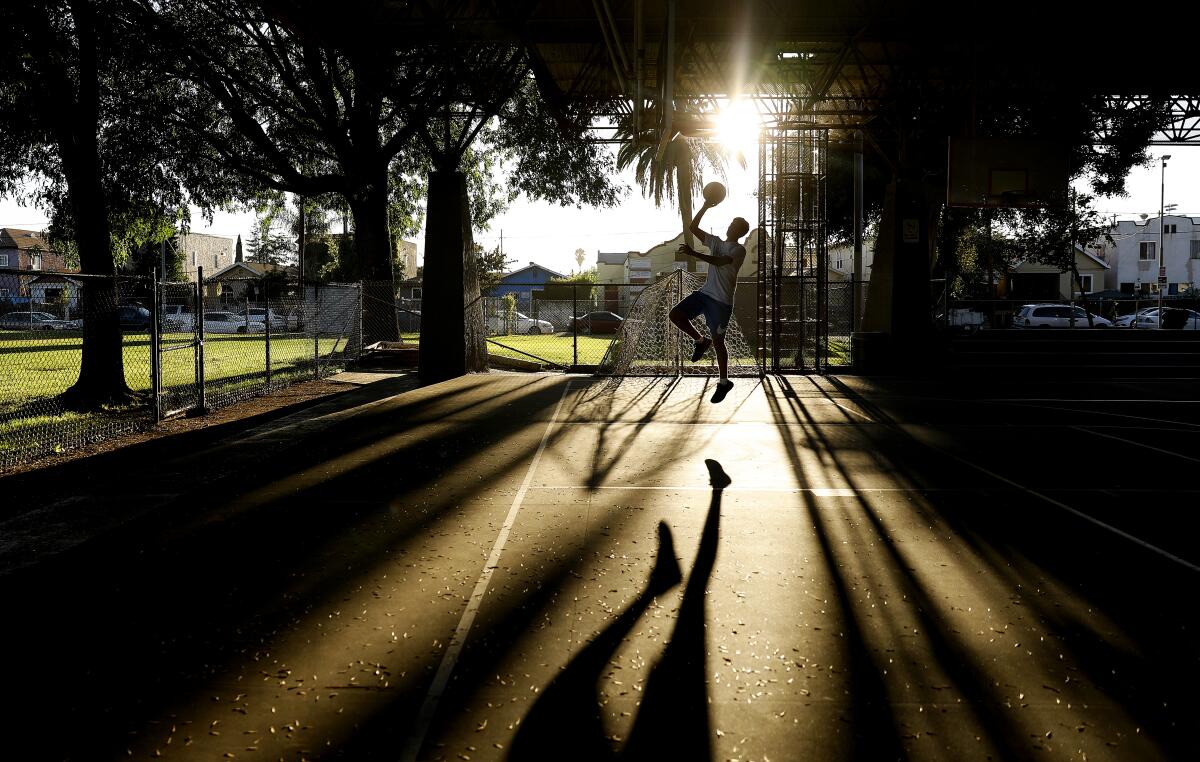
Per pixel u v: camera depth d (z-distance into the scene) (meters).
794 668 3.19
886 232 17.61
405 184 29.12
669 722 2.76
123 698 2.94
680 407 11.05
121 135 19.55
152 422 9.74
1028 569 4.40
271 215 29.44
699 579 4.22
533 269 76.12
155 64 17.05
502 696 2.95
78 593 4.04
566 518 5.43
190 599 3.95
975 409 10.98
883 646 3.40
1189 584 4.17
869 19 13.66
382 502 5.85
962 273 38.09
